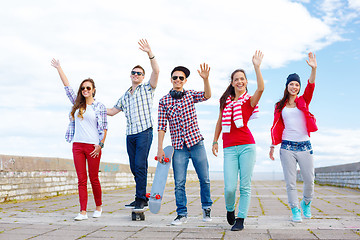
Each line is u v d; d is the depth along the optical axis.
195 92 4.82
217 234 3.93
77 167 5.15
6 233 4.02
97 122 5.30
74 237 3.81
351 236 3.76
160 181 4.76
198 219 5.10
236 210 6.29
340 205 6.97
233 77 4.35
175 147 4.75
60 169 9.55
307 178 4.82
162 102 4.80
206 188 4.86
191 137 4.68
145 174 5.11
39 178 8.59
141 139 5.13
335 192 11.03
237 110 4.22
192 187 14.54
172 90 4.84
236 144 4.25
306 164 4.79
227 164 4.29
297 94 4.88
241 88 4.31
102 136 5.30
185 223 4.69
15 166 7.73
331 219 5.01
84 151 5.19
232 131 4.30
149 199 4.72
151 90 5.31
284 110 4.86
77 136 5.22
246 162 4.20
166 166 4.80
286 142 4.83
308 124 4.71
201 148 4.76
